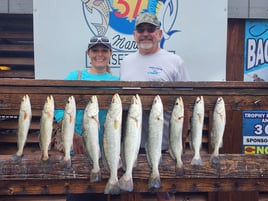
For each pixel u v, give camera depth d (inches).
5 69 113.0
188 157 78.0
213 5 104.4
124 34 104.0
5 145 111.2
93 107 73.9
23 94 76.3
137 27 89.2
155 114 73.8
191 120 75.8
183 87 77.2
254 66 112.8
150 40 89.3
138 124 73.0
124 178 73.8
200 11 104.4
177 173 76.5
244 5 109.1
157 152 74.2
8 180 76.8
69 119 73.4
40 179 76.6
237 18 109.9
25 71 113.0
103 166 77.0
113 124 73.0
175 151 75.8
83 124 74.7
